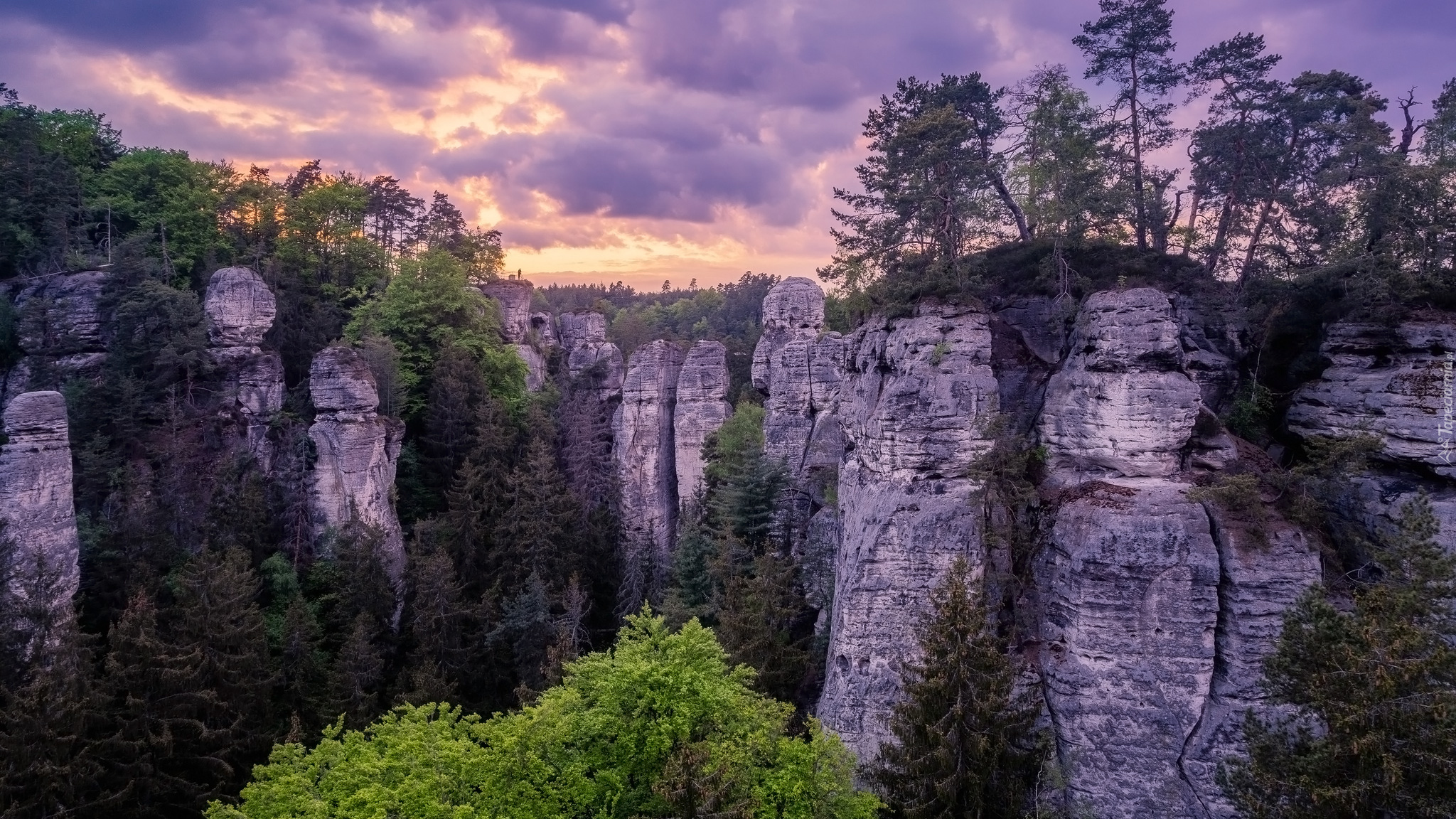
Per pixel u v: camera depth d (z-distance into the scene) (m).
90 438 47.38
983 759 22.53
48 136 65.88
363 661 39.38
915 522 29.61
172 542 44.81
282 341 58.59
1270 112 34.50
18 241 58.16
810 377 53.12
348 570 45.56
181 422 49.91
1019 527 29.38
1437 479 25.03
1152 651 25.72
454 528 51.94
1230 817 24.20
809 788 21.64
